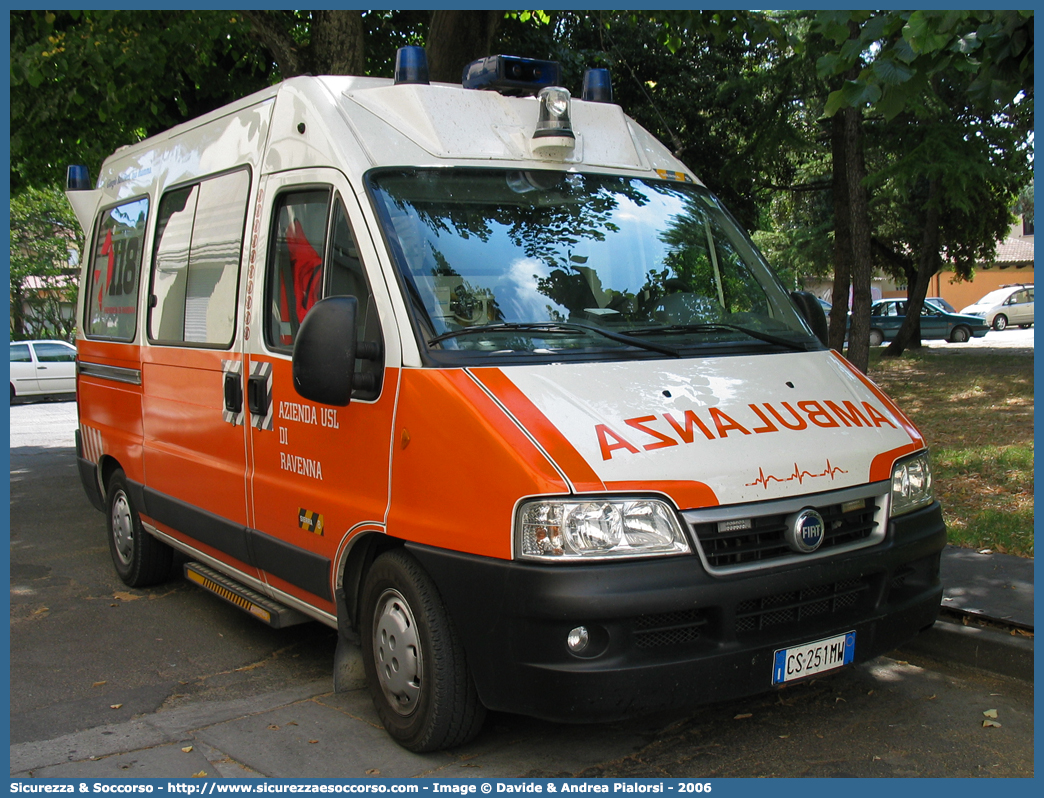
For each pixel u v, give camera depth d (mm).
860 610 3672
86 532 8438
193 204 5523
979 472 8477
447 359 3600
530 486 3172
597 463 3229
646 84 16062
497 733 3945
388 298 3775
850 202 12258
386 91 4438
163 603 6172
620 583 3131
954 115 13141
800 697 4289
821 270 29422
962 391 15000
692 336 4094
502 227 4121
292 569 4355
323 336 3584
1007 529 6492
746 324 4363
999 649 4547
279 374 4445
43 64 9297
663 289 4328
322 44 8859
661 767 3637
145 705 4465
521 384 3498
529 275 4023
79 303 7355
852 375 4289
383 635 3824
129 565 6461
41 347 23734
